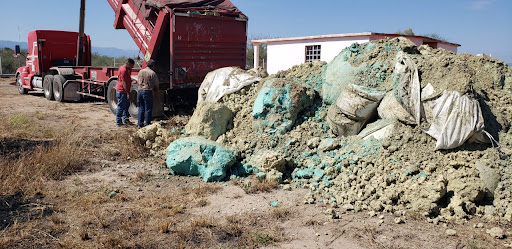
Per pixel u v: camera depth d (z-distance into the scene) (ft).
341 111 21.17
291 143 21.76
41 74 50.78
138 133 25.17
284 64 70.49
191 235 13.80
